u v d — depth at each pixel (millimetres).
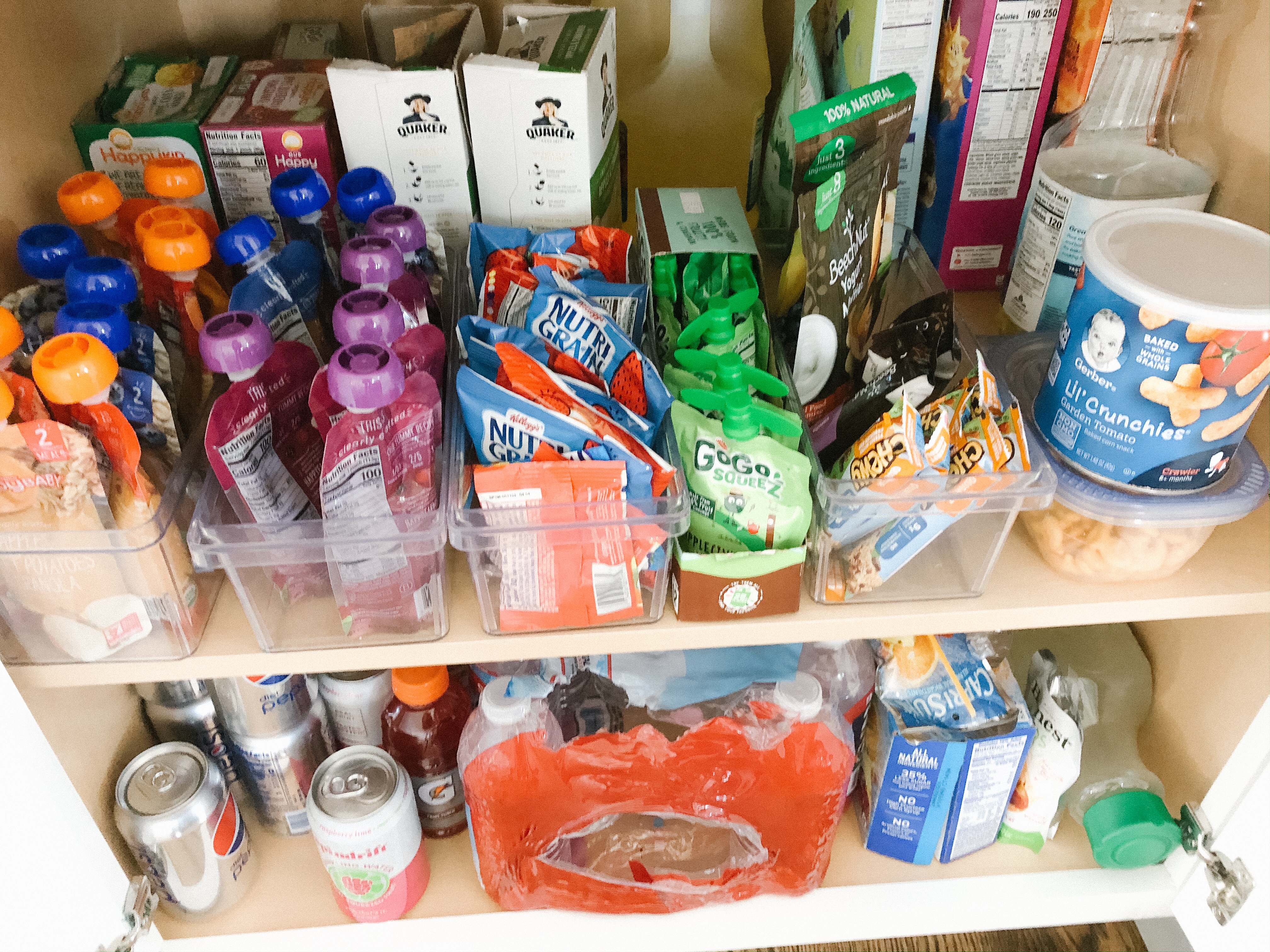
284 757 980
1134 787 1026
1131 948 1075
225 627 771
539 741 919
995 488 718
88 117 865
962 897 998
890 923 991
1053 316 905
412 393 700
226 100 862
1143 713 1091
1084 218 842
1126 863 1013
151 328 714
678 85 999
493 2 990
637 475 684
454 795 1031
